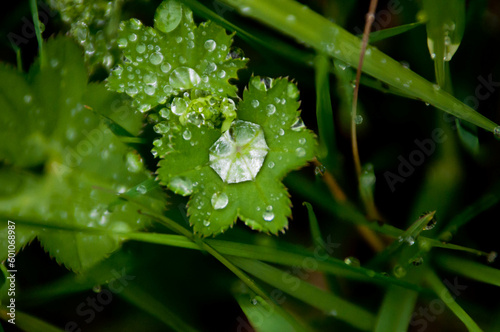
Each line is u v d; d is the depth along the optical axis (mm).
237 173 340
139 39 343
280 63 350
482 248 344
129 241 345
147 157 344
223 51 343
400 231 341
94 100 343
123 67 342
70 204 341
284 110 341
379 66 335
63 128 343
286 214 338
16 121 342
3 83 342
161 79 343
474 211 344
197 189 339
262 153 341
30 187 341
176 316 344
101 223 340
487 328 340
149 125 343
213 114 342
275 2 332
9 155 342
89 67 344
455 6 338
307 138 341
